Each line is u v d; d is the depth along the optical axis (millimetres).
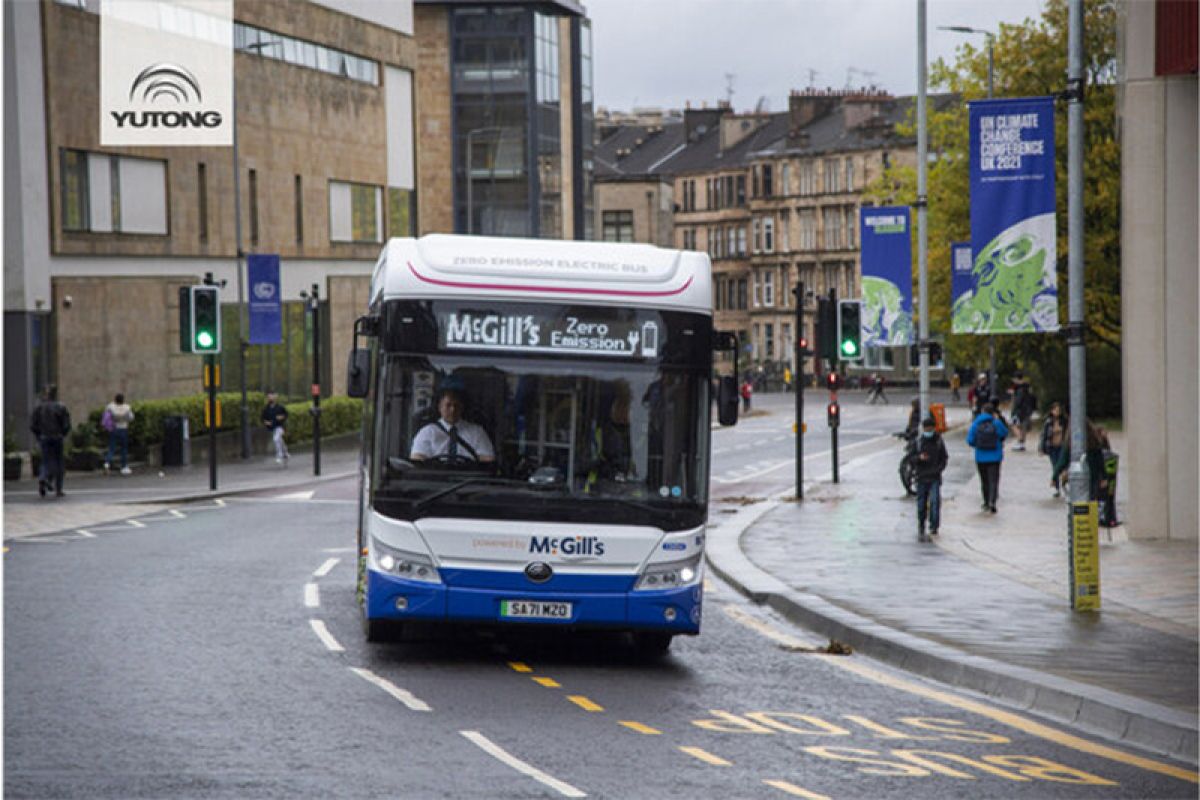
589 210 109938
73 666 15719
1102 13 70188
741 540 29266
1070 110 21328
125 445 49469
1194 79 27781
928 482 29359
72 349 53219
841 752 12375
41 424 40469
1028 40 71875
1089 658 16297
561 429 16062
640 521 16016
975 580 23094
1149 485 28406
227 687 14586
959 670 16000
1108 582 22516
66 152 53250
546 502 15930
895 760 12133
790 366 151625
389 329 16094
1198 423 28156
